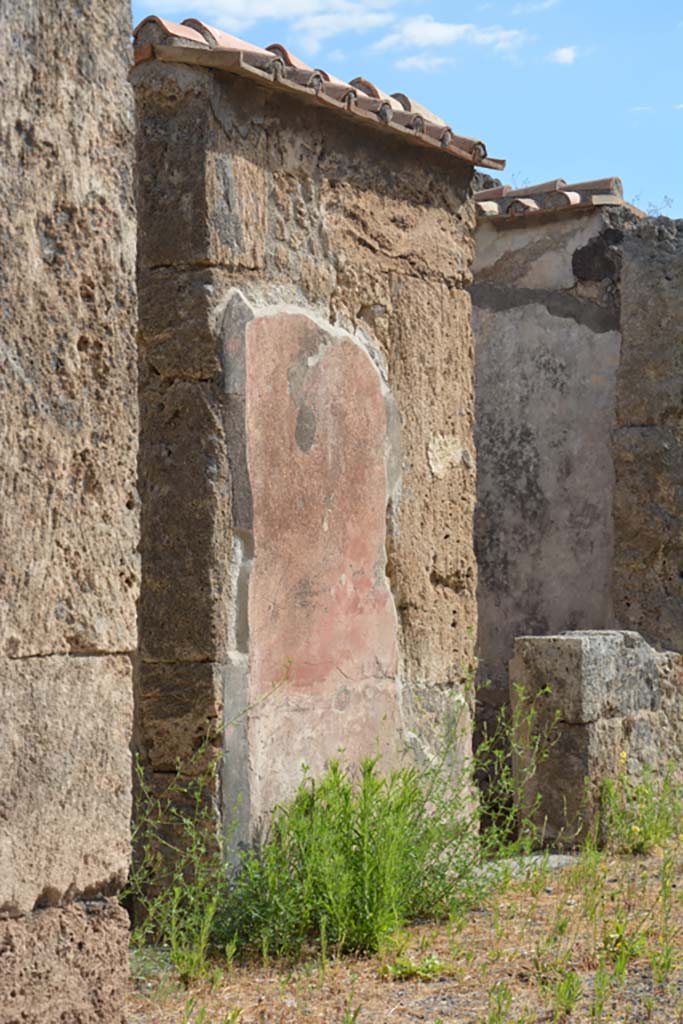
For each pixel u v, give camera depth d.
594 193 9.38
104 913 3.58
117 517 3.61
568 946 5.16
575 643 7.07
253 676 5.45
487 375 9.57
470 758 6.58
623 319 9.14
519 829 7.07
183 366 5.37
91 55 3.58
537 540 9.40
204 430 5.35
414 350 6.36
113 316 3.61
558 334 9.37
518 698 7.21
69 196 3.51
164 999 4.48
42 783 3.41
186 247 5.36
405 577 6.26
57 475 3.46
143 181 5.44
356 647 5.97
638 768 7.54
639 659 7.62
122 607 3.61
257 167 5.57
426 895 5.71
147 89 5.42
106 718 3.57
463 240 6.71
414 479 6.34
